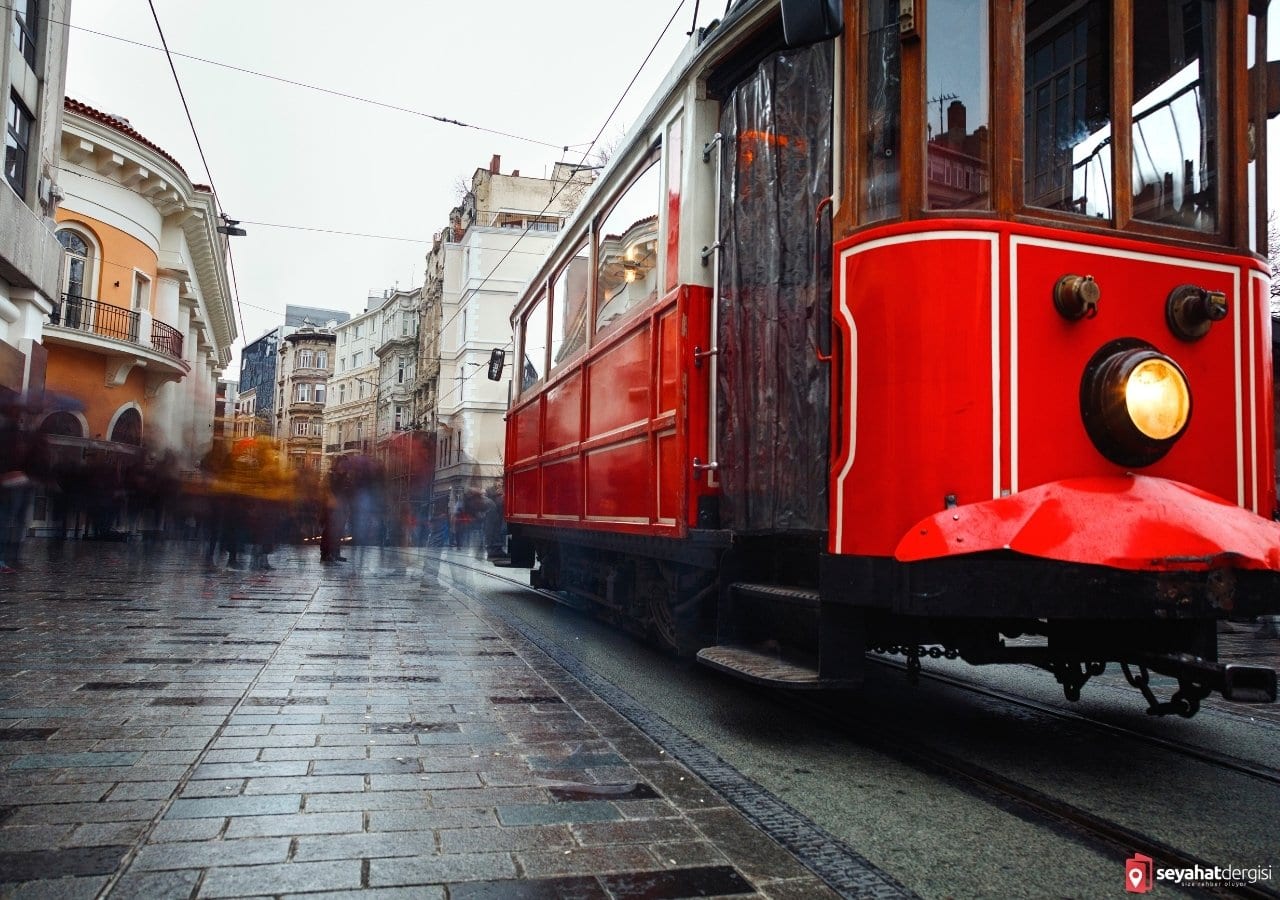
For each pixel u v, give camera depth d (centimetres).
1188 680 395
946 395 402
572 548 1006
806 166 511
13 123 1512
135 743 410
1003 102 417
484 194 4759
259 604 987
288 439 7706
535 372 1095
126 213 2444
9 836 296
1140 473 407
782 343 511
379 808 335
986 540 373
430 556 2436
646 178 708
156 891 257
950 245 410
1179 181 448
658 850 303
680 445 585
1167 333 427
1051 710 559
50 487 2119
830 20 412
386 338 6519
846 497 434
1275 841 336
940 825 347
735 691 614
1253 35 470
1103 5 442
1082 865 308
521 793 360
